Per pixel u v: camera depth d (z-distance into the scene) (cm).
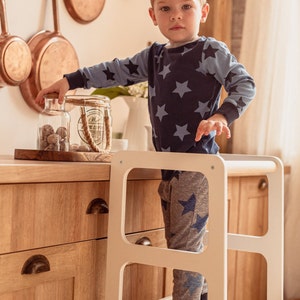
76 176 144
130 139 222
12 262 132
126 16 247
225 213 135
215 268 135
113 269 149
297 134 254
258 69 260
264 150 262
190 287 153
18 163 143
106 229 158
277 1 257
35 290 139
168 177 158
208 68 154
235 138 269
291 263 257
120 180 149
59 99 171
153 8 167
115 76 174
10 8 195
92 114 177
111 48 240
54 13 208
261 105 261
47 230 140
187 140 155
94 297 155
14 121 199
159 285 180
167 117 158
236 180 219
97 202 153
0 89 194
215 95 157
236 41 273
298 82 254
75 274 149
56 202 142
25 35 201
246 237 180
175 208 155
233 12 273
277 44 257
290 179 256
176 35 158
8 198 130
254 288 238
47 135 174
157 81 162
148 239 171
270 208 178
